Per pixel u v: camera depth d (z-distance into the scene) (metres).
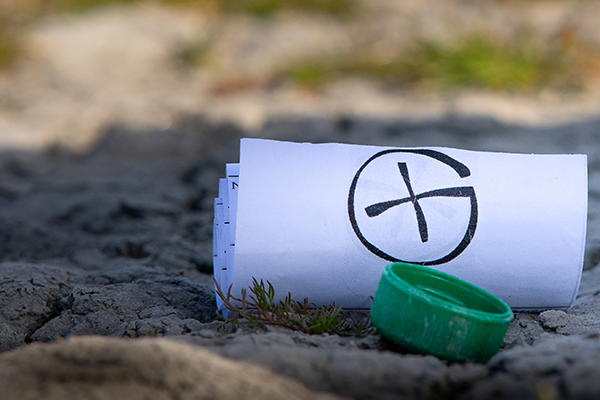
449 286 0.37
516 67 0.72
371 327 0.37
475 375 0.34
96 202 0.49
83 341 0.34
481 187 0.38
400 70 0.76
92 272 0.41
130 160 0.57
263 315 0.37
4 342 0.38
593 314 0.38
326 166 0.38
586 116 0.62
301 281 0.38
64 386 0.33
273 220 0.37
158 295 0.40
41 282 0.40
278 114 0.65
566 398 0.33
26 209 0.49
